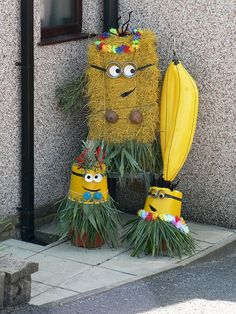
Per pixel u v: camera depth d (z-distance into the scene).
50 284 3.74
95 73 4.36
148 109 4.34
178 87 4.27
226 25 4.43
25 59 4.25
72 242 4.26
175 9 4.56
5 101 4.23
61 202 4.31
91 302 3.53
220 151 4.57
